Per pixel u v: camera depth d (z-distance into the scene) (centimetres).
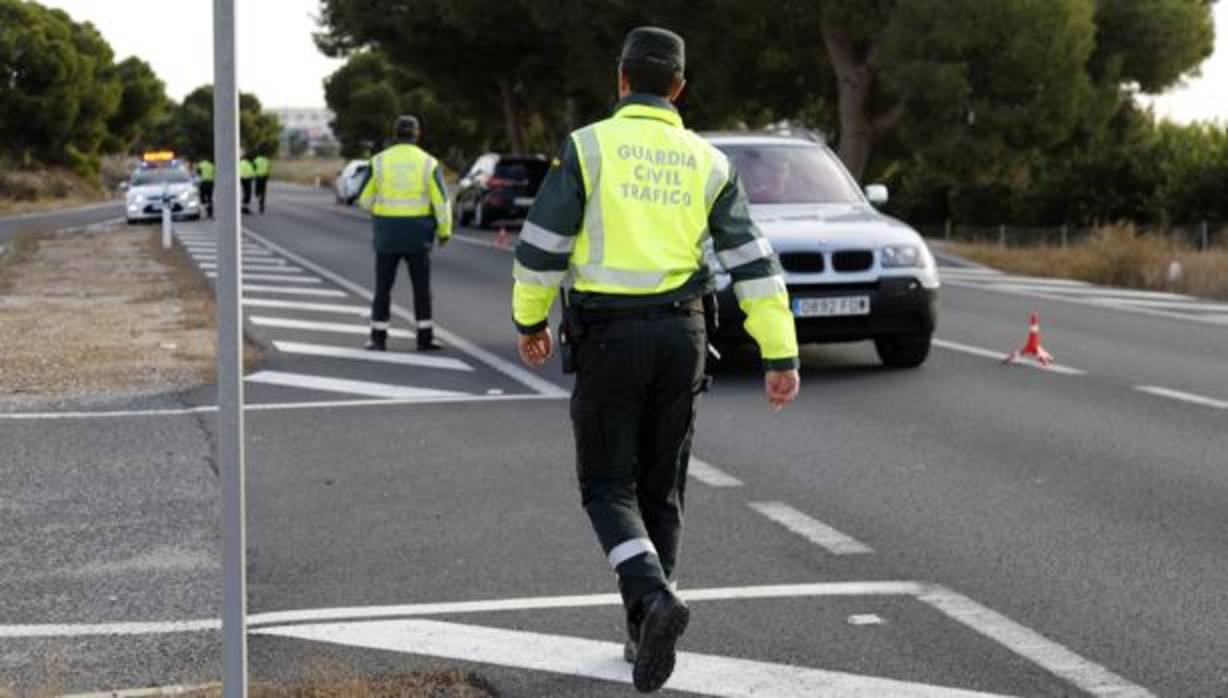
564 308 671
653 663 607
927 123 4809
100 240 4216
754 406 1487
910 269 1678
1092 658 728
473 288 2770
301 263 3391
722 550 934
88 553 934
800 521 1009
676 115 679
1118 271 3127
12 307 2358
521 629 773
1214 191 4097
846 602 822
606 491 660
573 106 8325
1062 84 4716
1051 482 1130
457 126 11556
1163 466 1187
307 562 912
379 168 1884
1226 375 1686
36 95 10831
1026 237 4575
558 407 1477
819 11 5109
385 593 842
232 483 550
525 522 1010
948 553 926
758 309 672
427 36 7781
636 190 657
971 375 1694
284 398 1527
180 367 1711
